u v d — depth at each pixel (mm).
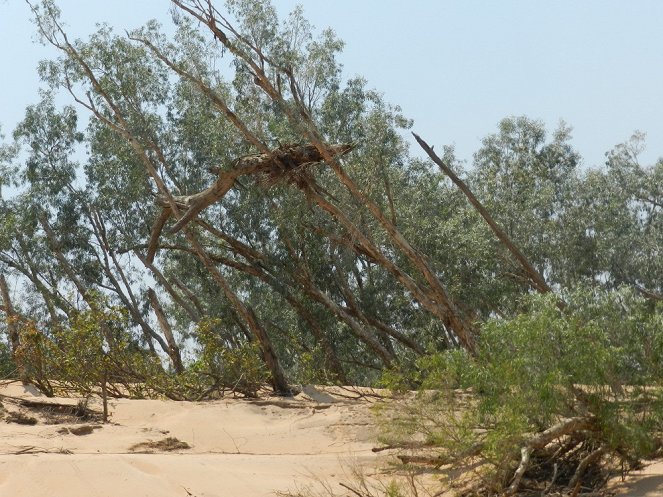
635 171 34938
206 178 29641
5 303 22375
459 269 26859
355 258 29016
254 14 22156
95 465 10680
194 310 35406
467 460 10109
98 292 18594
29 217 33562
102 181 32469
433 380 10281
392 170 26922
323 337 27609
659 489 9055
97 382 18062
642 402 9750
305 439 14242
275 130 24984
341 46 25031
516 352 9906
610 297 10102
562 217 31047
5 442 12375
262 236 28734
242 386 19062
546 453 10133
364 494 10219
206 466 11320
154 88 28625
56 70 27016
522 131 35812
